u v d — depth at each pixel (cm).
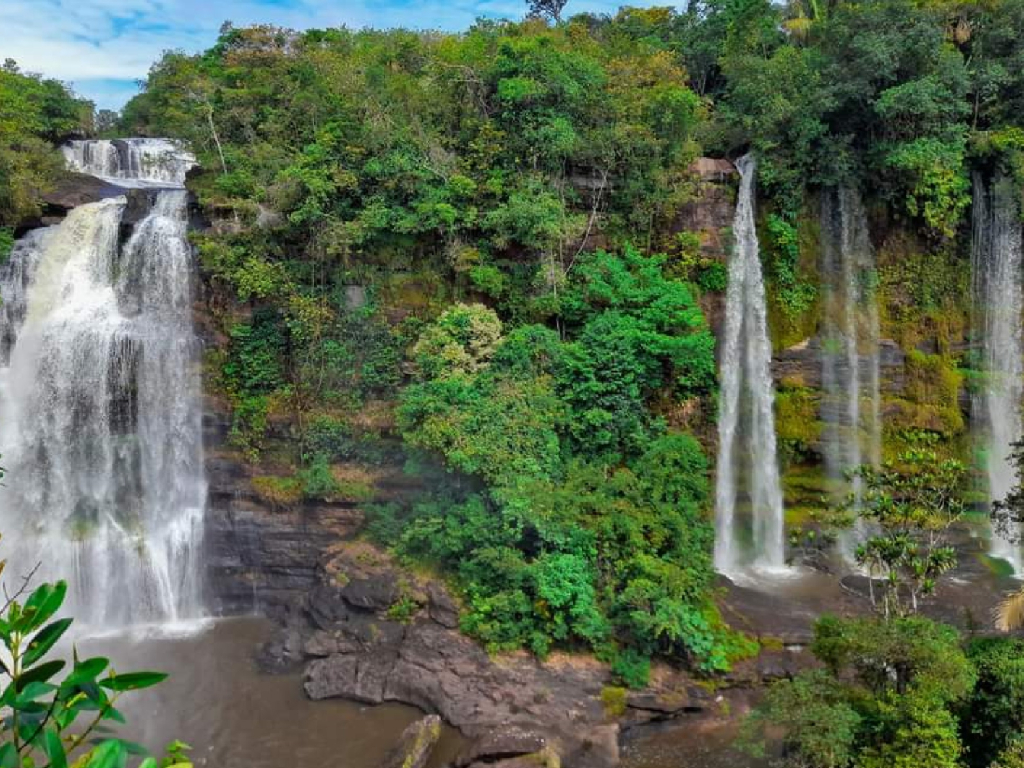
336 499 2762
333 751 1981
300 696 2234
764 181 3181
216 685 2297
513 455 2517
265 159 3092
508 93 2964
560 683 2130
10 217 3055
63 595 501
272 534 2798
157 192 3166
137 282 2980
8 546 2755
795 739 1655
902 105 2931
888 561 1964
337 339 2912
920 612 2503
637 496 2506
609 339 2755
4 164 3053
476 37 3903
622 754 1961
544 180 3059
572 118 3122
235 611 2817
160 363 2900
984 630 2367
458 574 2450
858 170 3192
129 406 2881
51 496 2823
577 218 3017
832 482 3134
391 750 1948
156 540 2850
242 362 2905
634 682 2120
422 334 2811
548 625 2241
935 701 1572
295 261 2938
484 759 1877
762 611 2466
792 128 3197
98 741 536
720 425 3062
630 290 2886
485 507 2519
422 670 2205
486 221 2928
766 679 2167
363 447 2828
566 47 3656
